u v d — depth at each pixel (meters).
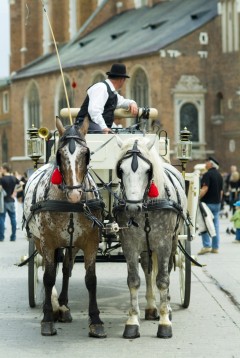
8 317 12.91
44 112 86.88
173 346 10.80
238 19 68.31
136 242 11.22
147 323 12.30
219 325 12.23
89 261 11.41
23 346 10.84
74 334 11.56
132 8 88.81
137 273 11.29
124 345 10.85
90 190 11.22
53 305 12.46
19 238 30.16
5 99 102.38
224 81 69.38
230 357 10.22
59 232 11.26
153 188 10.94
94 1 94.12
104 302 14.19
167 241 11.27
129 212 10.72
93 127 13.59
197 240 27.86
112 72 14.00
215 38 69.88
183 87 69.00
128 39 77.94
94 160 13.07
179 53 68.88
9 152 102.06
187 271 13.49
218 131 70.00
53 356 10.28
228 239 28.23
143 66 70.12
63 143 10.75
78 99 79.88
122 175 10.84
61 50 91.88
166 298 11.36
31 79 88.94
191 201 14.43
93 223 11.14
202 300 14.53
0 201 28.44
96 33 89.31
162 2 83.50
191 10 74.62
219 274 18.30
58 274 17.97
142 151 10.85
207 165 22.88
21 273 18.56
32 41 99.88
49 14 96.94
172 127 68.88
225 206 51.69
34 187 12.17
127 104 14.34
